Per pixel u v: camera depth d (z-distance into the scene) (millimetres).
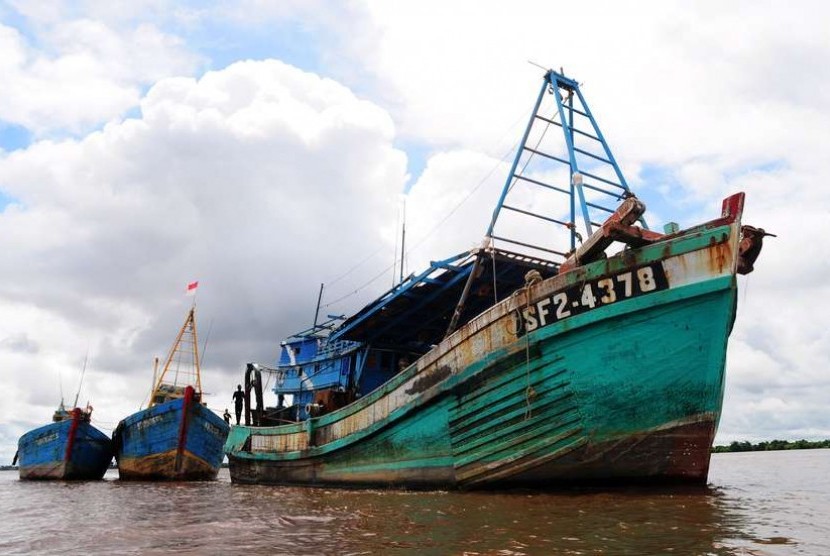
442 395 13672
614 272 11344
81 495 19828
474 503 10812
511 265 18469
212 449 31297
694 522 7762
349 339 23500
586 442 11562
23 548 8039
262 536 8297
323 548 7117
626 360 11227
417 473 14359
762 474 23203
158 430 30422
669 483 11641
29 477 35312
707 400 10930
